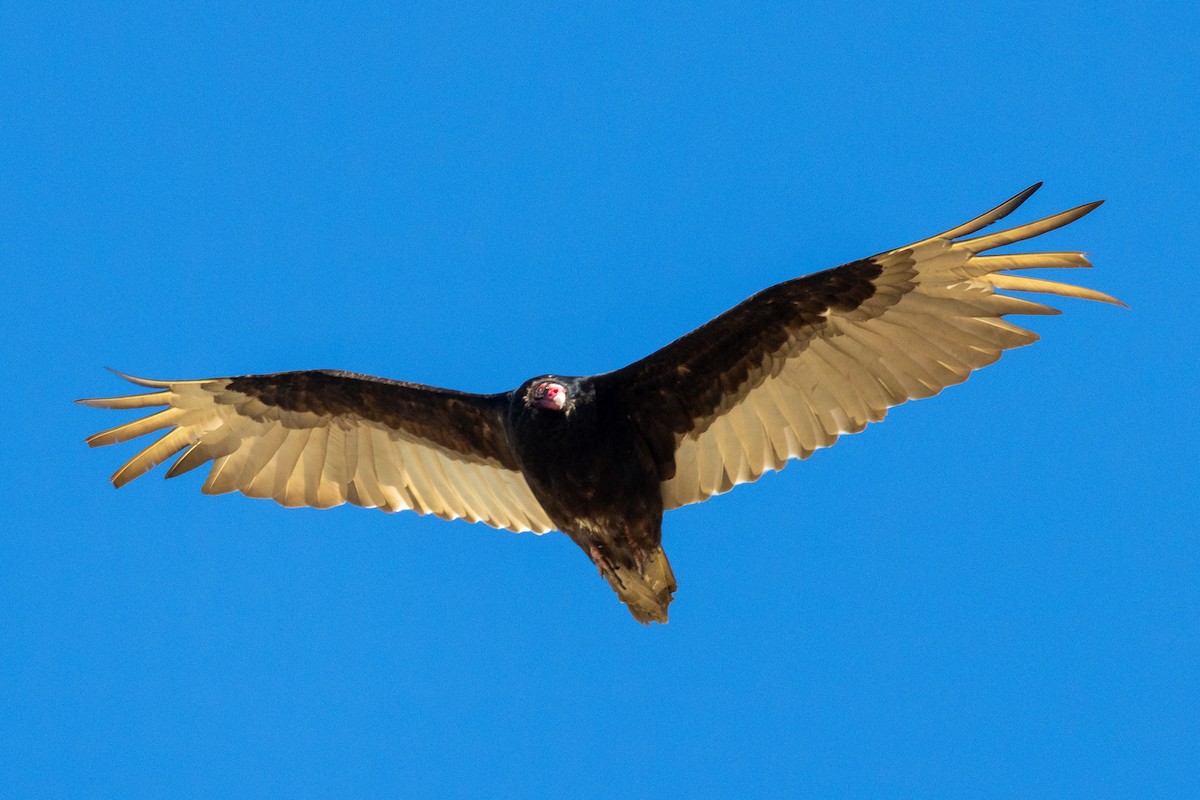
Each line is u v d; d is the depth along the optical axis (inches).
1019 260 507.5
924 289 521.7
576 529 553.6
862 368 537.6
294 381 591.2
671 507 557.6
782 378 544.7
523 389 539.5
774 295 534.6
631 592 555.5
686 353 543.8
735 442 550.6
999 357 521.7
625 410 547.5
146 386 589.9
